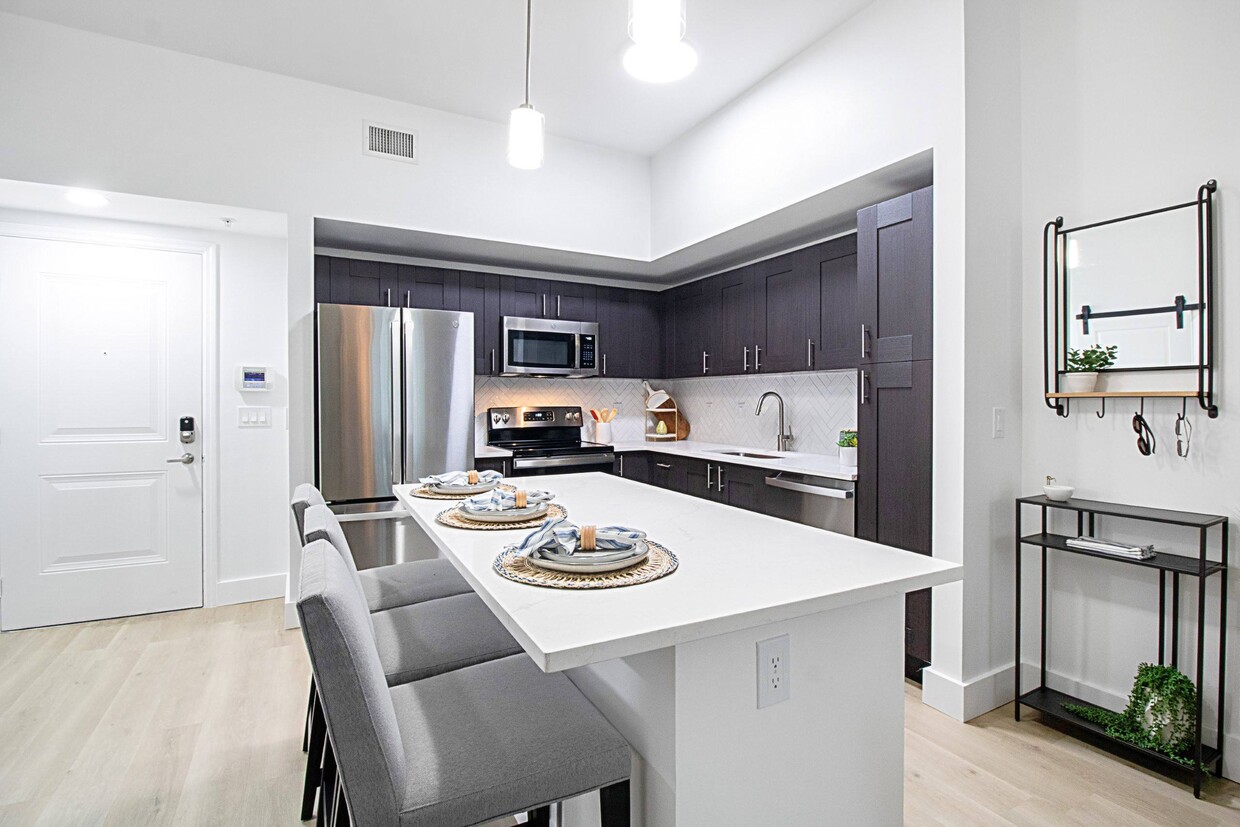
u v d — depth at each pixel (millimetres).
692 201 3750
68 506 3229
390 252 3951
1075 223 2293
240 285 3572
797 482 3098
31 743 2098
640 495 2268
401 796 978
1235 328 1913
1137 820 1722
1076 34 2281
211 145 2953
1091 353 2223
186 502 3469
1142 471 2133
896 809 1385
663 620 986
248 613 3395
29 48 2621
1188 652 2043
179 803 1790
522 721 1180
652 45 1431
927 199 2385
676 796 1066
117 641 2986
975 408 2291
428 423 3432
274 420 3666
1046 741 2133
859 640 1312
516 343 4160
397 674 1472
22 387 3129
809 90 2893
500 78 3145
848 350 3188
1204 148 1971
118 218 3219
